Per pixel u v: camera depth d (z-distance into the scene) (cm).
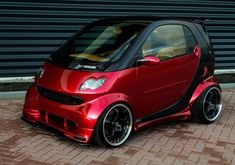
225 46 1072
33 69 886
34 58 881
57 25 884
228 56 1081
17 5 841
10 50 857
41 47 882
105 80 492
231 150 518
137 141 534
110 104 489
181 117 602
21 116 621
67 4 883
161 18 589
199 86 614
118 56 516
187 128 598
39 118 540
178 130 587
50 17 874
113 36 555
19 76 877
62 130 504
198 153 503
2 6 829
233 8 1059
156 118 562
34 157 470
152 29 554
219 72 1072
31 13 855
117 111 504
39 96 536
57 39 892
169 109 577
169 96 571
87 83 487
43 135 541
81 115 482
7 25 842
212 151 512
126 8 943
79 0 892
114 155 485
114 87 495
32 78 888
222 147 527
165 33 572
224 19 1055
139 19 589
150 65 529
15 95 733
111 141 503
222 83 913
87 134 482
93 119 480
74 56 543
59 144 512
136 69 518
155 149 510
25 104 562
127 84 509
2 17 835
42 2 859
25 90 765
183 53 588
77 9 895
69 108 491
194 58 601
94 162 463
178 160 479
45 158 468
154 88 545
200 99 605
